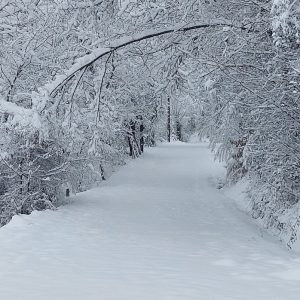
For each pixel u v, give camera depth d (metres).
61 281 6.55
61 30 12.01
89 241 9.90
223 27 10.95
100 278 6.72
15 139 14.11
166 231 11.57
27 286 6.28
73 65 10.78
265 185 14.14
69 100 11.07
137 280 6.59
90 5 11.40
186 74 12.56
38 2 13.39
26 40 14.39
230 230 12.03
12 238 9.84
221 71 11.34
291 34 8.45
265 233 12.60
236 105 12.34
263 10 10.76
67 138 14.42
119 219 13.40
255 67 11.16
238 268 7.51
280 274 6.98
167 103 14.20
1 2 13.98
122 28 11.62
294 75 9.72
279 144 11.55
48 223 11.88
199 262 8.01
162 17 11.59
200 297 5.72
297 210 12.30
